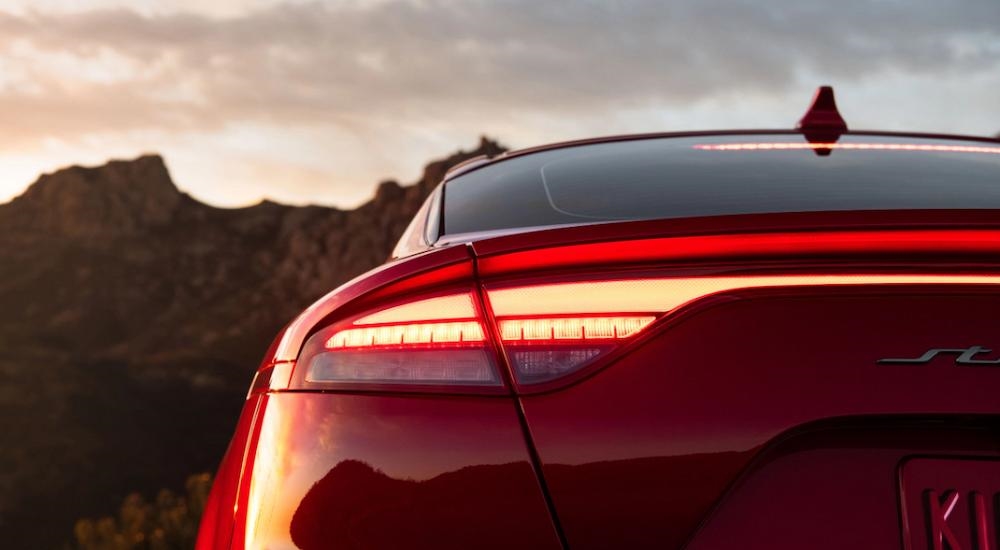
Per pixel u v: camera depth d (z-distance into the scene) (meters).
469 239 1.65
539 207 1.75
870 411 1.03
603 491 1.03
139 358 194.50
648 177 1.84
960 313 1.04
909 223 1.06
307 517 1.07
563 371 1.07
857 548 1.02
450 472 1.05
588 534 1.03
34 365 177.62
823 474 1.03
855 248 1.07
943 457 1.03
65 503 135.00
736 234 1.08
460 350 1.11
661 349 1.07
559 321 1.09
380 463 1.07
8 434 146.12
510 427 1.06
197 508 12.86
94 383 174.25
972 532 1.02
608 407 1.05
